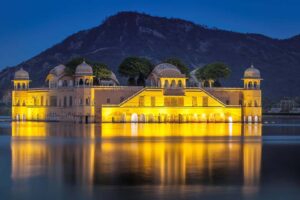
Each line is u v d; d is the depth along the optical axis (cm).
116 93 19538
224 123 19625
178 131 13988
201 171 6353
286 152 8381
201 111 19825
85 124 17962
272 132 13975
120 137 11456
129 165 6769
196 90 19788
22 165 6731
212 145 9525
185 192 5256
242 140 10831
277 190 5375
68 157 7519
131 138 11150
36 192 5241
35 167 6575
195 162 7081
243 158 7544
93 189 5359
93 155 7775
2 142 9950
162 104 19488
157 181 5734
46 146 9131
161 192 5250
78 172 6225
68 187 5438
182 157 7594
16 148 8744
